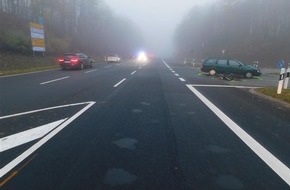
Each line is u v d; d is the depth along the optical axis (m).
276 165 4.38
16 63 25.59
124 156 4.61
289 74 13.37
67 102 9.36
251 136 5.84
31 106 8.68
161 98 10.33
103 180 3.78
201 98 10.60
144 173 4.00
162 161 4.43
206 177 3.91
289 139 5.72
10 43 27.97
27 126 6.33
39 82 15.37
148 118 7.17
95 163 4.32
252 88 14.69
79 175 3.91
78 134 5.75
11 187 3.57
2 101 9.56
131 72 23.47
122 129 6.14
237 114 7.95
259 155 4.78
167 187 3.61
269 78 23.02
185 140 5.46
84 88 12.95
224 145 5.23
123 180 3.78
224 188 3.62
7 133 5.80
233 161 4.49
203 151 4.90
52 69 26.25
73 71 24.06
